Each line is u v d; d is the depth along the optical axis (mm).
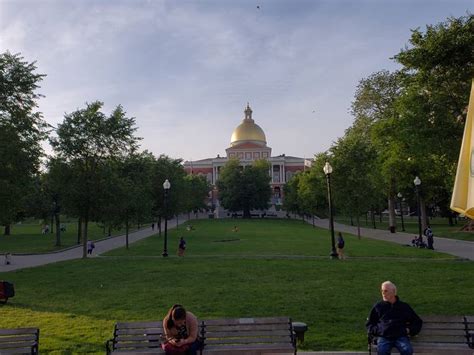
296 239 43844
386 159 44812
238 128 149125
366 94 49000
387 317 7867
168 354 7723
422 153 30062
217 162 144375
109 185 29297
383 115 47531
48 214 45156
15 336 8406
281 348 8297
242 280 17953
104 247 41688
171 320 7793
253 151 143625
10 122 23781
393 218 53688
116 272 21109
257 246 36000
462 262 22297
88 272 21516
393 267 20531
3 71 23812
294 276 18609
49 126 25734
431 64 27391
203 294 15375
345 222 86500
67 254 36000
